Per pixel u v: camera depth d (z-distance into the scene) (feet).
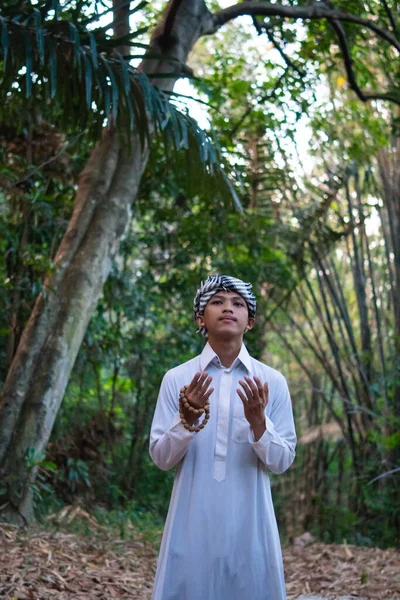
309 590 17.99
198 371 9.05
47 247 26.99
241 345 9.18
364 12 29.53
